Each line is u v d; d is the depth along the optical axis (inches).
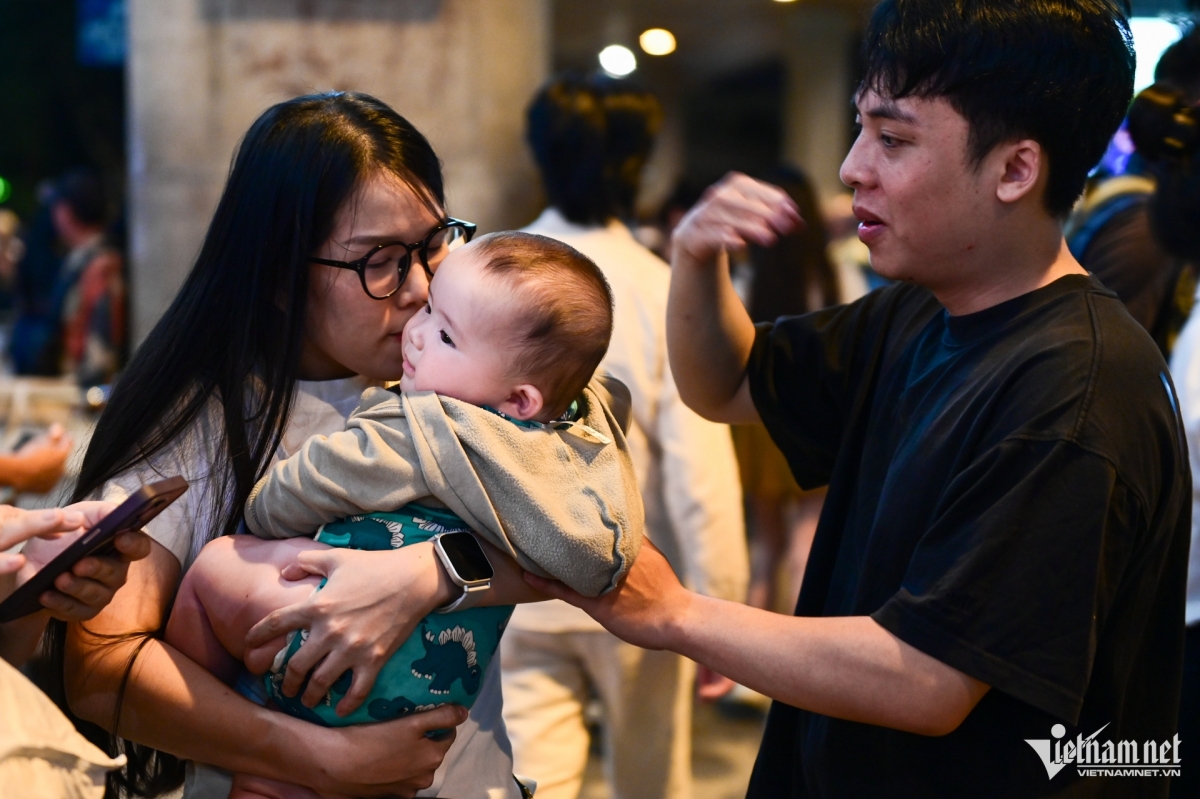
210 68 148.7
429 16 147.7
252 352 55.1
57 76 502.3
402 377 55.1
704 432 97.7
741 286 167.8
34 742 42.4
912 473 54.1
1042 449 48.4
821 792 56.4
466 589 48.9
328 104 56.2
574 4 435.2
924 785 52.9
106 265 191.9
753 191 61.0
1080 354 50.2
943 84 50.8
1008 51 49.9
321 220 53.7
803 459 69.0
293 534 52.7
